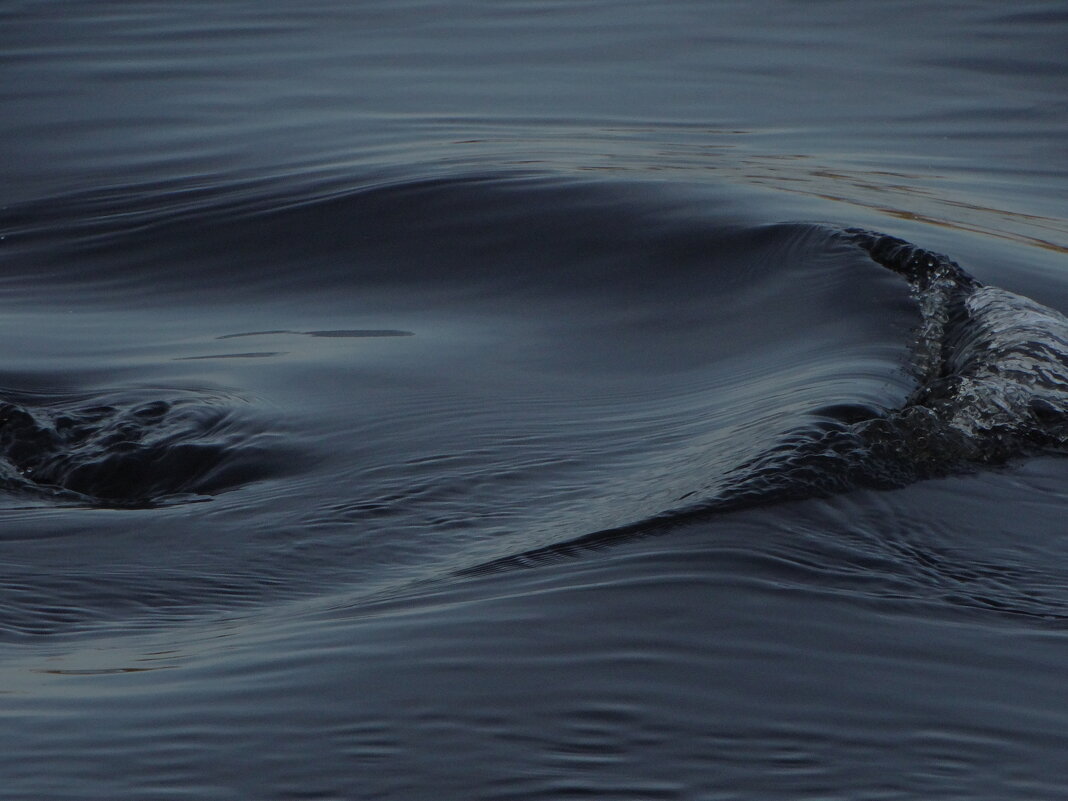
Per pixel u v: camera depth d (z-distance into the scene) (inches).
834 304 895.7
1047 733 379.2
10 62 1791.3
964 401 648.4
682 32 1984.5
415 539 567.5
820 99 1668.3
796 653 419.8
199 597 520.4
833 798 346.9
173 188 1270.9
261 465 677.3
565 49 1883.6
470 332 917.2
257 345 898.7
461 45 1898.4
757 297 936.9
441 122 1507.1
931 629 442.6
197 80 1702.8
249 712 386.6
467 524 579.5
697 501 535.8
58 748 369.1
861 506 539.8
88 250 1130.0
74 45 1872.5
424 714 382.6
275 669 414.6
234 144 1427.2
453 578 498.0
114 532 590.6
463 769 356.8
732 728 376.2
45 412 761.6
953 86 1740.9
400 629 440.1
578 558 497.0
